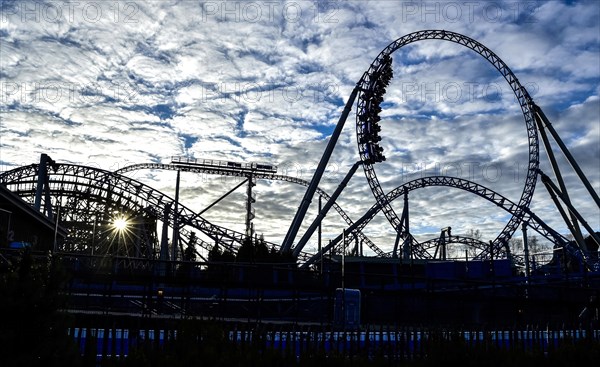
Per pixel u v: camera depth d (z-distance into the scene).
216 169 98.69
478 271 56.06
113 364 13.94
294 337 17.80
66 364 12.30
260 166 101.38
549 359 17.73
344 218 92.25
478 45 83.94
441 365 16.88
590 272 54.97
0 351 11.63
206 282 34.94
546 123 80.56
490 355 17.12
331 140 78.06
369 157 80.75
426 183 84.38
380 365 16.86
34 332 11.99
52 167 71.25
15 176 73.94
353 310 32.78
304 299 42.59
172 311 36.31
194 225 73.88
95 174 73.19
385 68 82.75
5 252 23.28
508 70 83.00
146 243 77.69
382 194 80.94
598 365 17.86
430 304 41.00
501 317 50.00
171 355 14.38
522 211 79.06
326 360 15.80
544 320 42.34
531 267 65.88
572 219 78.50
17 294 12.04
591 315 42.19
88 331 17.20
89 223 80.75
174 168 97.44
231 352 14.70
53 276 12.65
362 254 85.88
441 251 90.44
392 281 56.44
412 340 23.02
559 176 79.62
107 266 35.66
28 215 43.44
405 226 84.25
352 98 81.12
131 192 73.19
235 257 71.00
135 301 38.84
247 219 98.81
